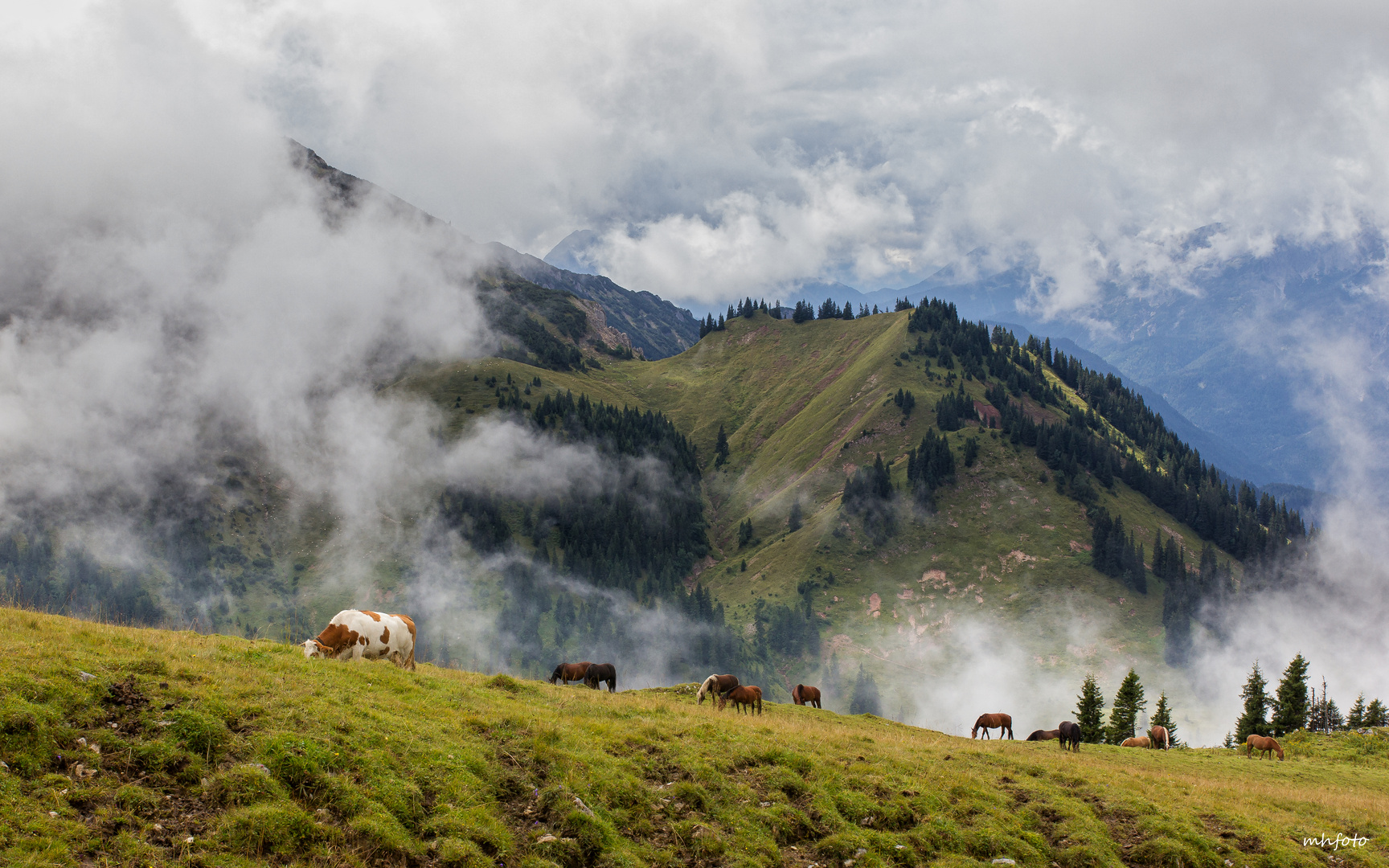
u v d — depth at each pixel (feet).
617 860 52.42
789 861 58.85
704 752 70.64
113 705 51.96
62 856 39.19
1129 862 68.33
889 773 74.28
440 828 50.31
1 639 57.06
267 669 65.92
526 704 80.48
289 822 46.03
